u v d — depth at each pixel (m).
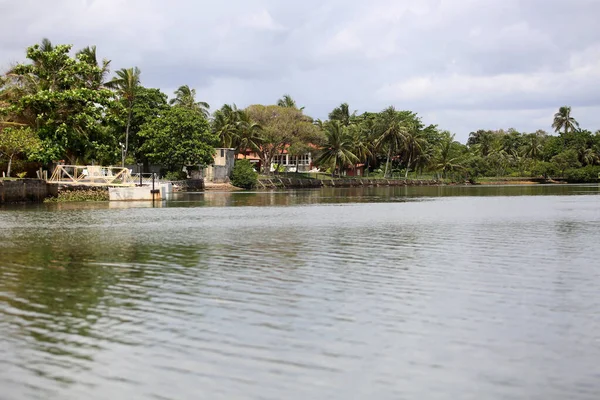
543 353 10.70
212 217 39.16
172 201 61.56
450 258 20.62
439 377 9.67
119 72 84.25
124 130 87.19
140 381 9.50
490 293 15.16
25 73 63.06
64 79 62.75
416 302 14.25
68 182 60.94
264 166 118.31
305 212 44.12
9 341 11.34
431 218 37.53
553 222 34.06
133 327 12.21
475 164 145.25
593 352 10.73
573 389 9.21
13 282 16.55
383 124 133.12
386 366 10.12
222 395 9.02
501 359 10.42
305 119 115.50
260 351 10.80
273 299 14.54
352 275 17.52
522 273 17.80
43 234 28.53
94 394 9.06
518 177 149.12
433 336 11.65
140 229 30.88
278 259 20.47
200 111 107.75
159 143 85.25
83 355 10.60
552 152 160.00
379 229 30.39
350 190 100.00
